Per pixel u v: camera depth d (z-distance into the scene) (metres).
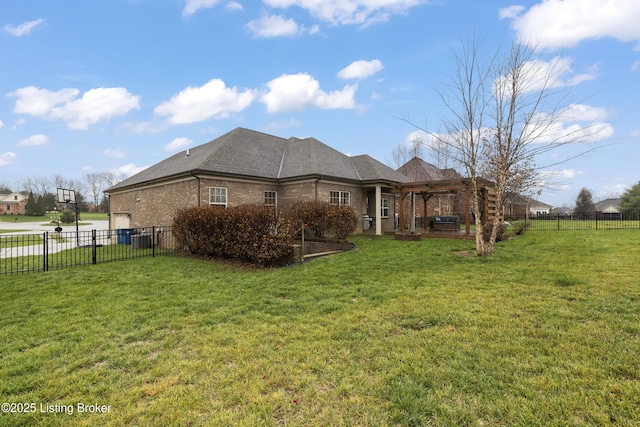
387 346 3.27
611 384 2.47
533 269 6.75
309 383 2.64
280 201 16.14
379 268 7.29
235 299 5.13
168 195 14.47
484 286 5.50
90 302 5.06
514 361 2.88
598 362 2.82
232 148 15.64
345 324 3.91
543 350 3.08
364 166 18.41
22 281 6.61
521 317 3.97
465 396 2.40
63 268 8.12
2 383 2.70
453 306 4.45
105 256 10.50
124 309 4.68
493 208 14.63
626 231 16.30
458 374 2.69
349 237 14.88
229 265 8.33
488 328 3.66
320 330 3.74
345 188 16.75
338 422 2.17
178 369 2.91
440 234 14.91
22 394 2.55
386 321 3.97
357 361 2.98
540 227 20.19
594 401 2.28
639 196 44.72
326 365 2.92
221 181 13.62
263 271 7.47
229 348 3.32
